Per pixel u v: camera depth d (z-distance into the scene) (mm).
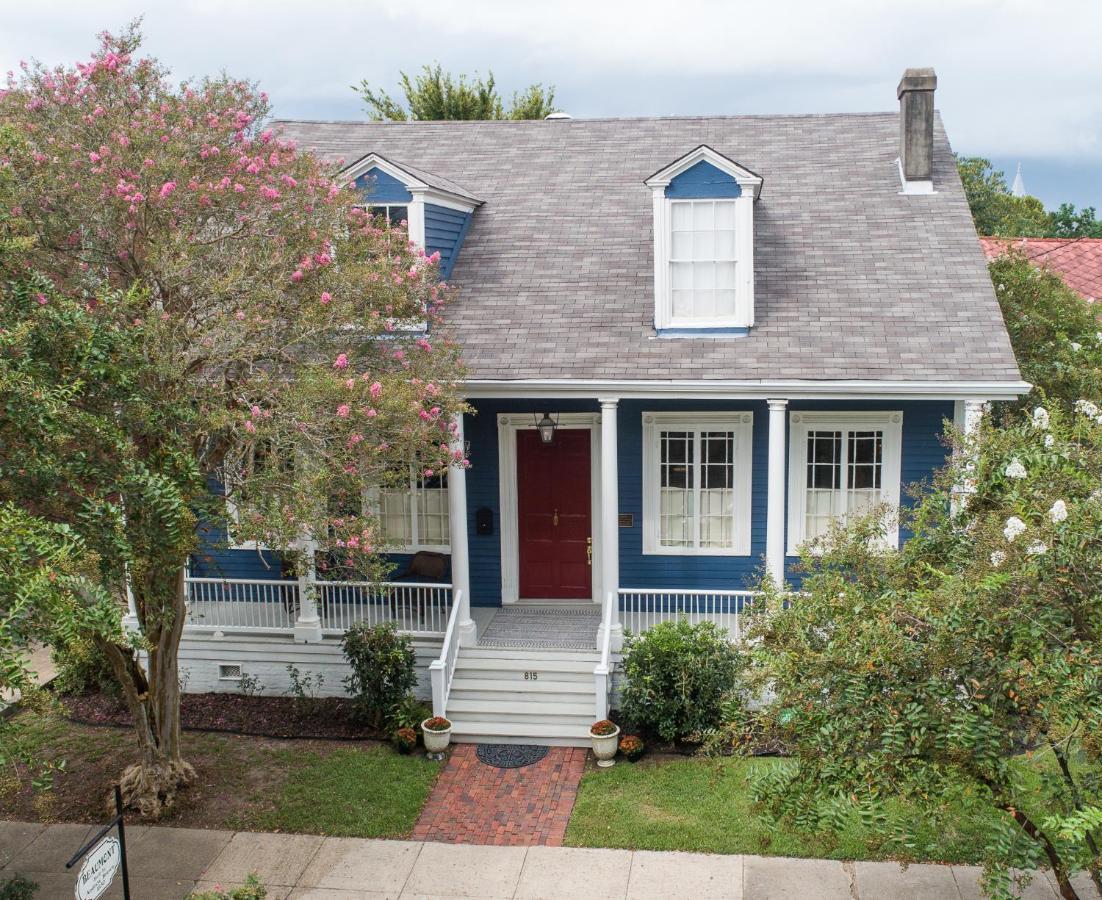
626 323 13961
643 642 12539
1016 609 6512
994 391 12383
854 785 6902
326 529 10281
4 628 6023
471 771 11977
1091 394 14500
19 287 8250
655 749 12266
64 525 6871
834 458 14398
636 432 14680
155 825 10922
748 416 14398
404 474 10836
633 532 14984
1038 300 16953
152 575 9516
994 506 8125
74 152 10109
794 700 7133
